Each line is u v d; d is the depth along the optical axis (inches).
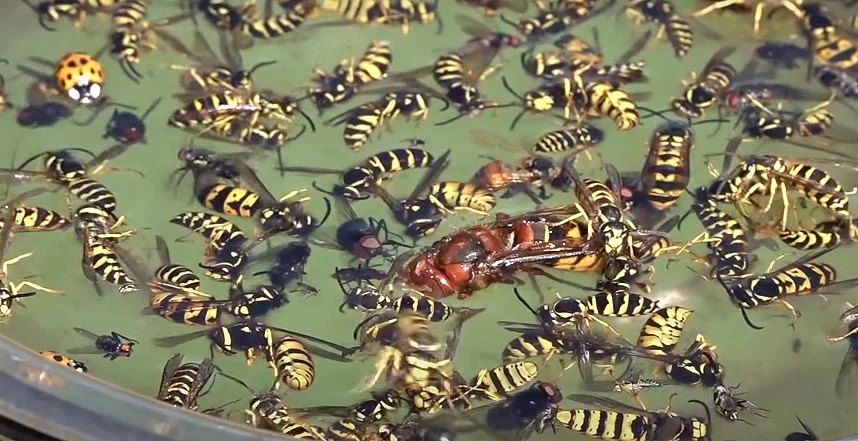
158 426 10.7
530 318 12.2
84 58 13.3
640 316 12.2
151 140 13.1
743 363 12.1
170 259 12.4
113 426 10.7
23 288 12.2
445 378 11.9
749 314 12.3
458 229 12.5
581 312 12.2
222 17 13.8
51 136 13.1
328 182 12.9
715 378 11.9
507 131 13.2
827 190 12.7
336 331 12.1
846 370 12.1
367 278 12.4
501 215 12.7
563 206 12.7
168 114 13.2
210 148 13.1
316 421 11.7
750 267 12.5
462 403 11.7
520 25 13.9
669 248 12.6
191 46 13.7
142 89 13.4
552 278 12.4
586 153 13.1
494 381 11.8
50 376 10.8
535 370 11.9
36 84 13.4
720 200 12.9
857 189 13.0
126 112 13.2
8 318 12.1
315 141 13.1
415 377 11.9
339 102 13.3
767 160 12.9
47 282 12.3
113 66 13.5
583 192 12.6
